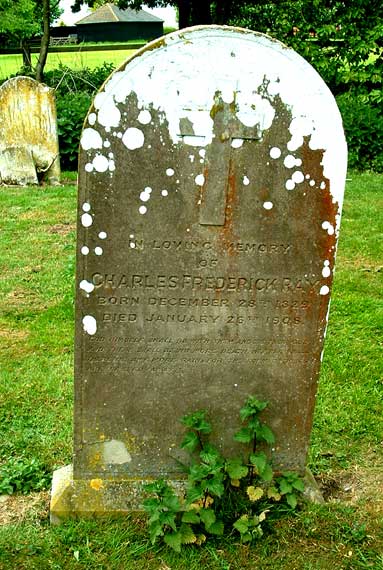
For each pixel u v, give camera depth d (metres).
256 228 2.14
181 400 2.28
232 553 2.18
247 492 2.28
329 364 3.16
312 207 2.14
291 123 2.07
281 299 2.21
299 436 2.35
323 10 8.11
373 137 7.32
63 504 2.28
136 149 2.06
